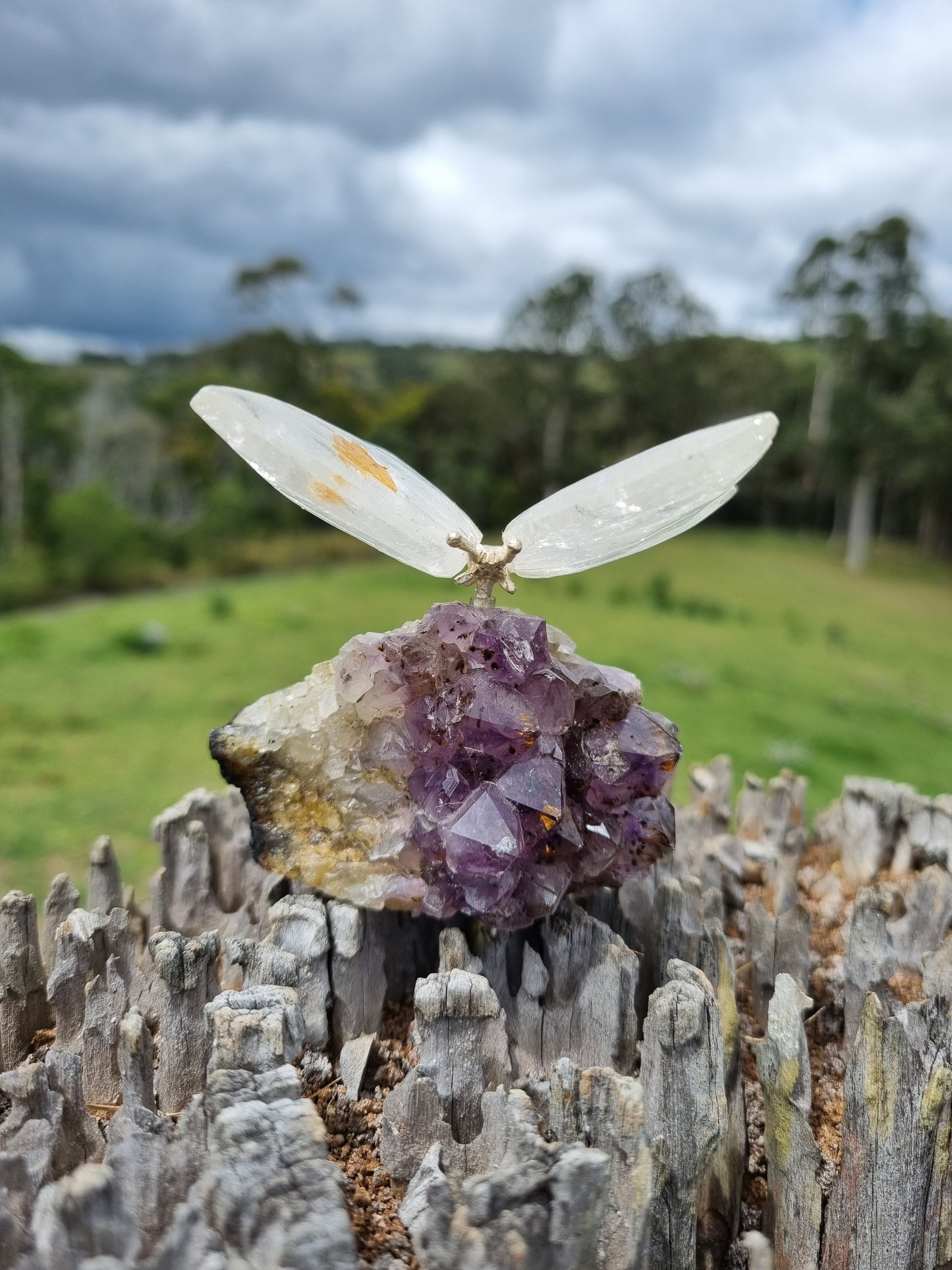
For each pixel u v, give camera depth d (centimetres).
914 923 22
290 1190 12
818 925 24
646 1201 13
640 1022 19
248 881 23
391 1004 19
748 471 19
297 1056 15
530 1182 12
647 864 19
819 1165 16
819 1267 16
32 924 19
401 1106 15
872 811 26
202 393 18
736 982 21
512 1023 18
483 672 16
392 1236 14
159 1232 12
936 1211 16
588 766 17
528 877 17
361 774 18
